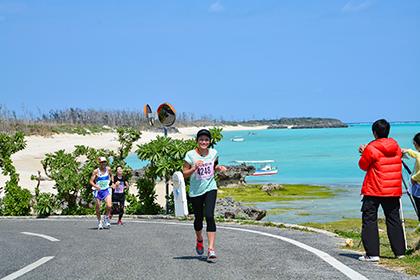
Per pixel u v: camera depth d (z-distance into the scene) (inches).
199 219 330.6
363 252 340.5
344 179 1617.9
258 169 1984.5
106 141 3742.6
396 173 314.2
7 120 4296.3
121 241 433.1
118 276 289.1
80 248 401.4
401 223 322.0
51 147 3024.1
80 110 6776.6
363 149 320.8
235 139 5679.1
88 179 737.6
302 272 282.5
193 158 323.9
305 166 2167.8
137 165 2428.6
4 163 776.9
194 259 332.5
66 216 718.5
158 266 313.1
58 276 295.7
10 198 764.6
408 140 3698.3
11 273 309.7
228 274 283.9
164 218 646.5
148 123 729.0
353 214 872.3
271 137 6250.0
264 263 310.2
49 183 1213.7
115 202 591.5
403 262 303.1
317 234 437.1
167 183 692.1
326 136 5979.3
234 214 716.0
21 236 500.4
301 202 1052.5
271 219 820.0
